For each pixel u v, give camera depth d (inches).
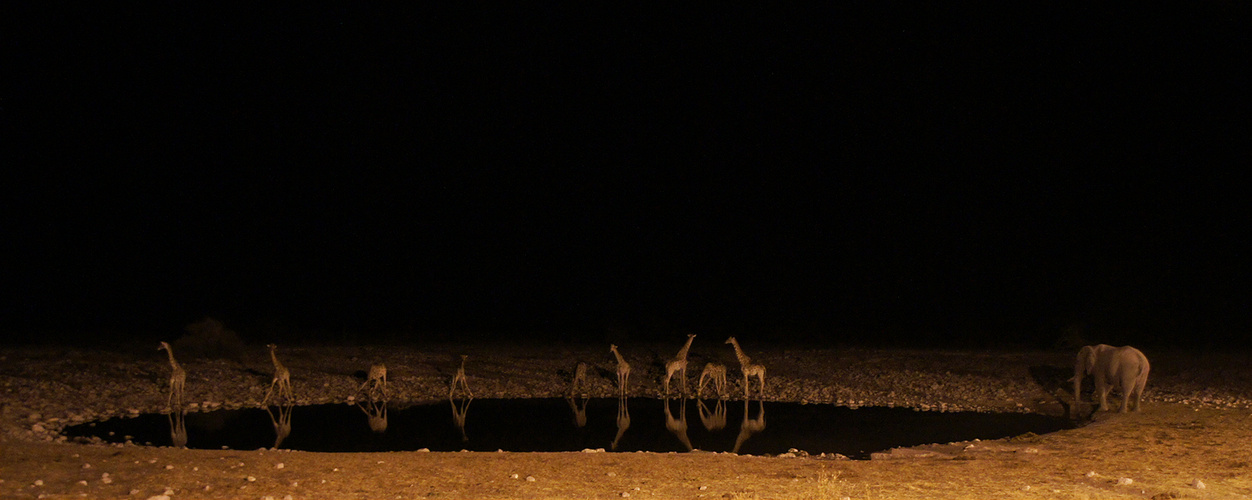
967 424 634.8
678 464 441.1
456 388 796.6
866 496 346.3
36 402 645.3
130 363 820.6
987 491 362.9
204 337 913.5
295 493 354.6
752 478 401.4
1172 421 581.6
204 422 632.4
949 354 978.7
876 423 645.3
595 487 376.5
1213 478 387.2
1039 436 540.1
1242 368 839.1
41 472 384.2
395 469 413.4
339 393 755.4
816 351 1043.3
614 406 733.3
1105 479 389.1
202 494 350.0
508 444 573.3
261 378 794.2
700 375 844.6
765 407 726.5
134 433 585.0
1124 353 622.8
